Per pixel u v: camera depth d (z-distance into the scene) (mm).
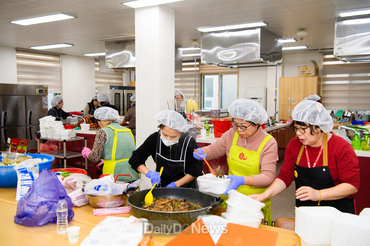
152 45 3816
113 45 6301
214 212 1681
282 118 8258
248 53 5129
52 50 7727
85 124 5156
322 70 8375
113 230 1286
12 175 2033
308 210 1322
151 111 3861
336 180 1723
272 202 4035
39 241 1314
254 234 1232
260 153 2004
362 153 3332
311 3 3920
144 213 1343
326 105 8438
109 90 8312
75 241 1296
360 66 7930
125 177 2576
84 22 4902
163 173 2197
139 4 3730
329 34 5891
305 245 1268
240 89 9336
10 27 5234
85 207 1764
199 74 9891
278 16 4516
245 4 3932
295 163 1857
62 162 5348
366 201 3342
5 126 6223
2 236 1362
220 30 5320
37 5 4008
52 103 5902
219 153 2312
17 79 7371
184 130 2074
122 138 2607
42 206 1455
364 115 7254
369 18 4367
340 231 1161
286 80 8148
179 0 3566
